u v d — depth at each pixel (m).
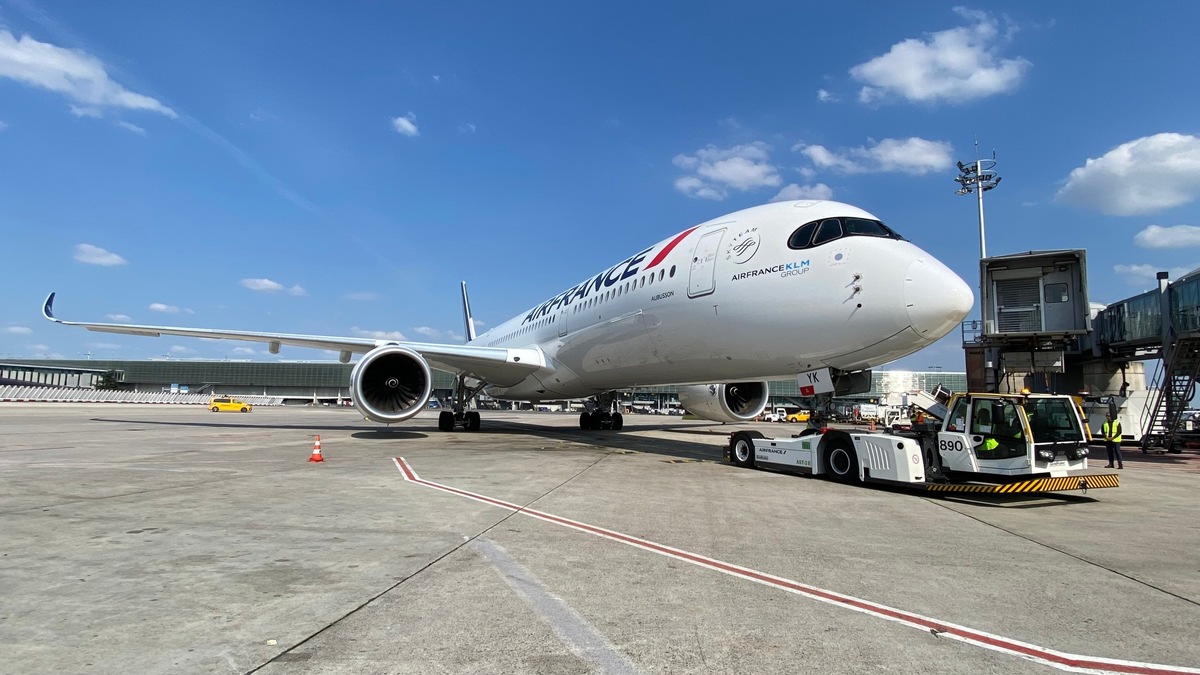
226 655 3.07
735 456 12.64
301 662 3.00
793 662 3.11
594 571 4.65
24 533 5.64
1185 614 3.95
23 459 12.09
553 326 19.44
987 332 18.86
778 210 11.86
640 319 14.23
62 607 3.71
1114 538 6.28
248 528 5.93
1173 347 18.45
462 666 2.99
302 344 19.83
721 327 12.05
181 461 11.82
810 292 10.45
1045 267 18.53
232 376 113.38
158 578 4.31
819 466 10.65
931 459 9.68
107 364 112.31
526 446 15.90
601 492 8.48
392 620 3.58
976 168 30.73
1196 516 7.76
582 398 23.08
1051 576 4.79
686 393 19.75
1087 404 18.70
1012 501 8.80
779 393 83.94
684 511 7.21
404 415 16.00
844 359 10.46
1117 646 3.42
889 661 3.15
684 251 13.35
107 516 6.45
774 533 6.12
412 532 5.83
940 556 5.35
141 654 3.06
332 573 4.48
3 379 81.75
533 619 3.64
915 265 9.54
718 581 4.47
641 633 3.46
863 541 5.88
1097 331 22.62
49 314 19.39
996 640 3.47
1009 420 9.08
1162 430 21.78
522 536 5.74
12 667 2.88
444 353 17.88
